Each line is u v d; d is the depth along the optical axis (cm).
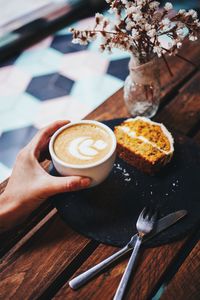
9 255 41
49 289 39
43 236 43
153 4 44
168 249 41
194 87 62
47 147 51
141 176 48
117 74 142
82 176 43
